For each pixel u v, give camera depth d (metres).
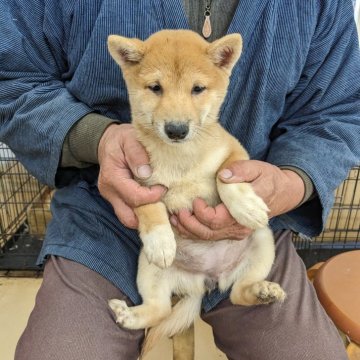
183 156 0.37
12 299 0.65
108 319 0.34
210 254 0.39
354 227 0.76
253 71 0.40
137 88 0.37
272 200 0.36
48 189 0.77
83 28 0.40
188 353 0.42
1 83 0.41
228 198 0.35
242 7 0.38
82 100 0.42
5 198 0.77
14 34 0.41
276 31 0.39
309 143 0.41
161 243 0.34
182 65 0.36
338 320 0.41
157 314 0.38
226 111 0.41
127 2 0.39
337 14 0.42
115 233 0.40
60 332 0.32
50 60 0.43
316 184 0.38
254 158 0.43
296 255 0.43
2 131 0.42
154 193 0.35
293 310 0.36
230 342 0.38
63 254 0.38
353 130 0.42
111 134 0.37
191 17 0.42
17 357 0.32
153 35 0.38
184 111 0.35
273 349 0.34
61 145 0.39
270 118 0.43
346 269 0.47
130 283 0.38
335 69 0.42
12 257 0.72
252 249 0.40
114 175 0.35
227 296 0.40
